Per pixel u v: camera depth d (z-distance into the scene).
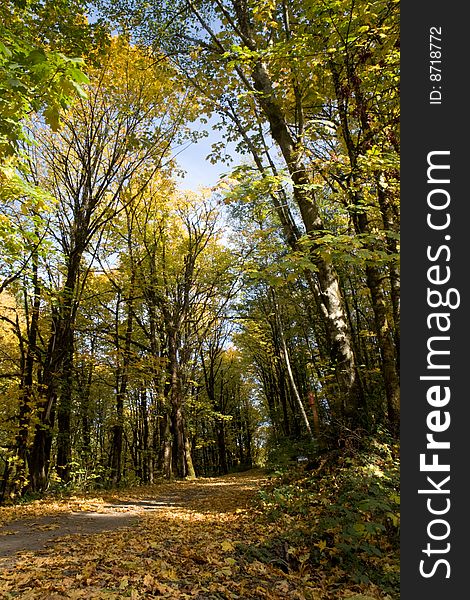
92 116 14.55
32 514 8.62
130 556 4.84
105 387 21.39
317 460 9.16
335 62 8.03
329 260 5.37
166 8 12.45
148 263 21.34
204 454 43.22
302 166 8.98
